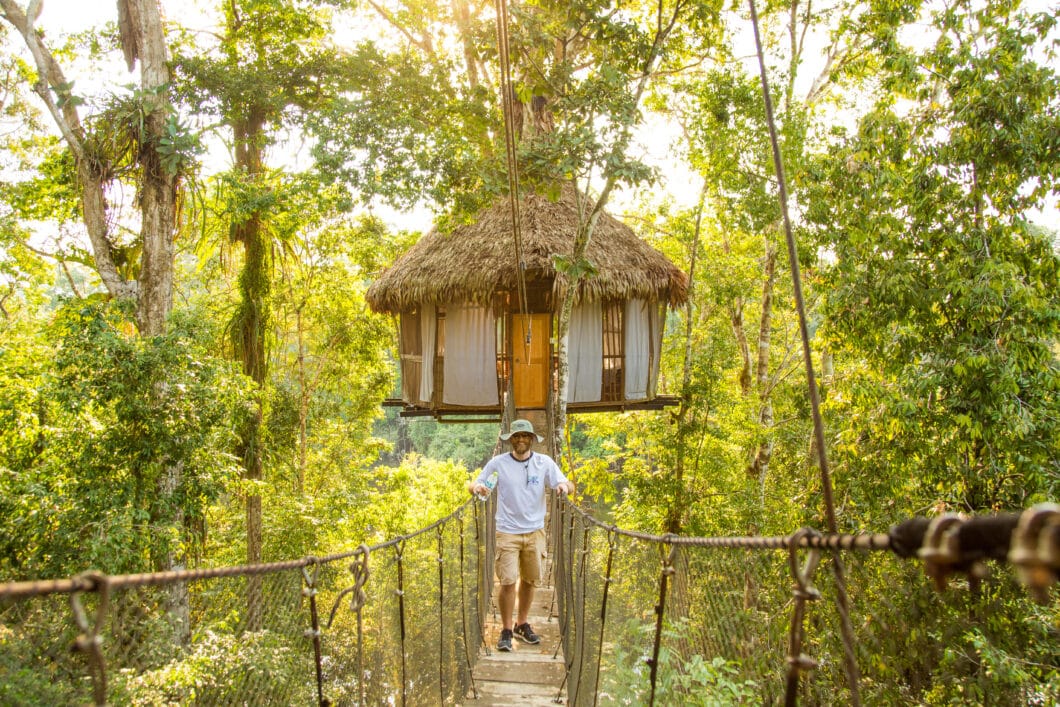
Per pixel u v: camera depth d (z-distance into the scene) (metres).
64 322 7.21
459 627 4.60
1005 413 5.61
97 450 5.77
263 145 9.52
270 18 9.91
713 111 9.38
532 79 7.88
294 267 12.93
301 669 2.45
